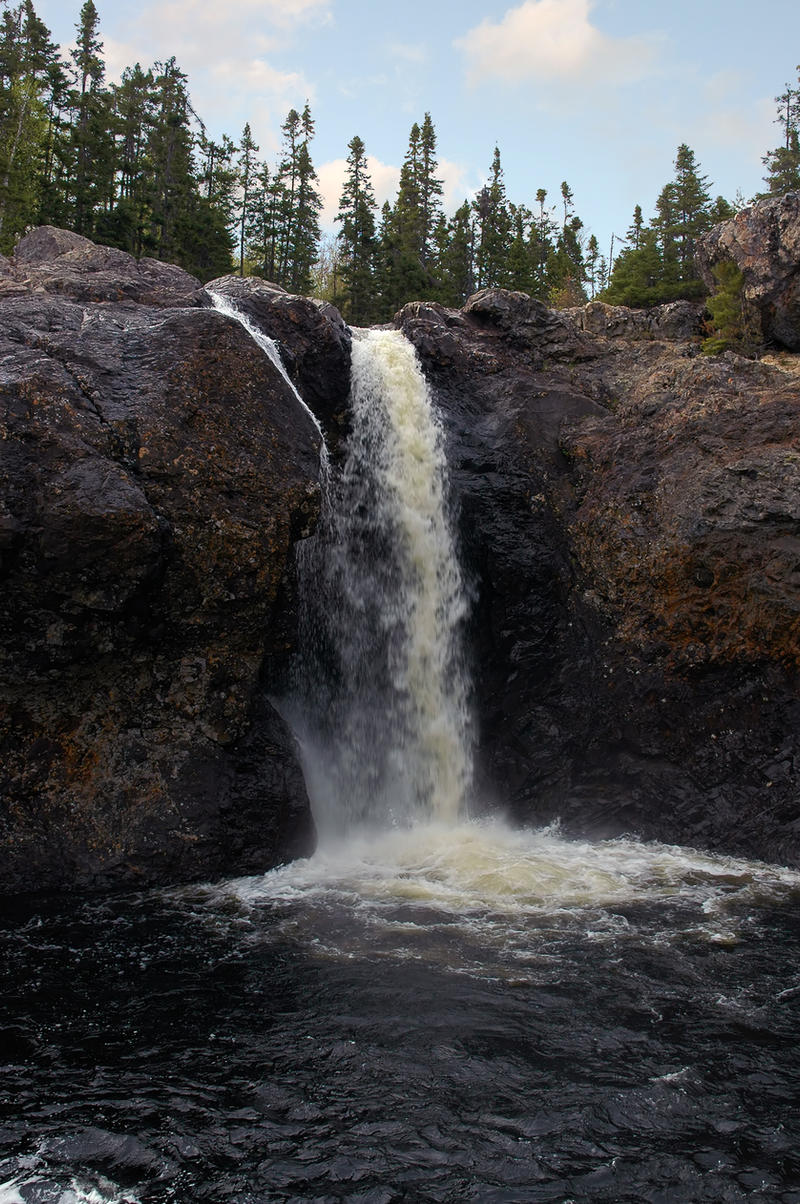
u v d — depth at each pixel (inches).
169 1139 285.7
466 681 676.1
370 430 680.4
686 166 2290.8
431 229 2834.6
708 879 525.7
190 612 498.9
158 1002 370.3
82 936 431.8
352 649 637.9
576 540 661.9
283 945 424.2
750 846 569.9
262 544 505.0
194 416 493.4
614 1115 299.0
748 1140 286.7
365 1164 275.4
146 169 2135.8
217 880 507.2
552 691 652.7
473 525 676.1
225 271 2166.6
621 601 629.6
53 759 493.7
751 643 585.6
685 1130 291.7
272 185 2746.1
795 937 441.1
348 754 625.6
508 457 692.1
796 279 954.1
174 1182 267.4
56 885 484.1
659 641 610.2
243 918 455.5
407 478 689.0
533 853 573.3
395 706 649.0
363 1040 342.6
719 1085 315.6
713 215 2269.9
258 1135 289.0
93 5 2373.3
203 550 486.0
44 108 2116.1
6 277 606.9
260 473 507.8
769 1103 305.4
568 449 691.4
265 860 523.2
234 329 521.3
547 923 454.9
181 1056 331.6
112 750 503.8
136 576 460.1
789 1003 373.7
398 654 657.6
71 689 494.3
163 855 496.4
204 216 2079.2
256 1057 331.3
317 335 657.6
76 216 1919.3
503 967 404.2
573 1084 316.2
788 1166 274.4
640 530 626.2
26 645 466.6
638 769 617.9
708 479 607.5
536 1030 350.9
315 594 622.2
